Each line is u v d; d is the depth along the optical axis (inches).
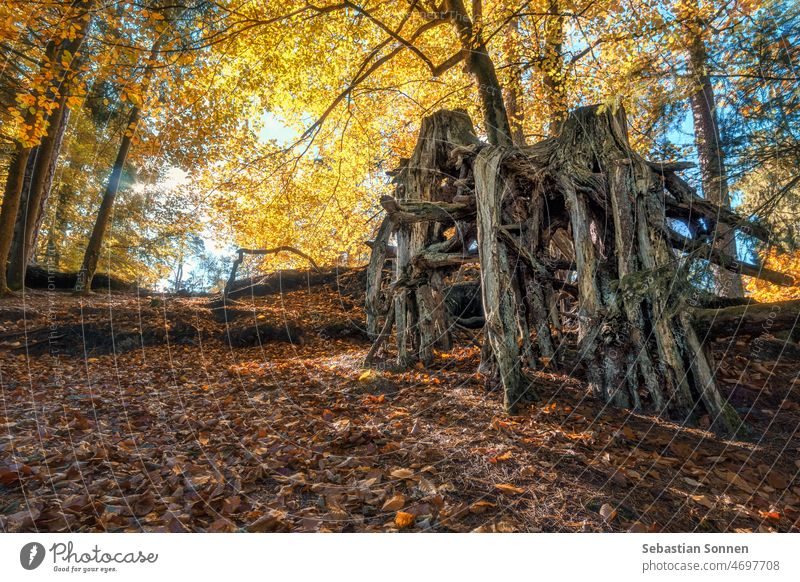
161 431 128.5
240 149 330.3
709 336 134.7
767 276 174.2
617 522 77.8
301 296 419.5
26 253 381.1
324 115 318.3
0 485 85.7
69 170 572.1
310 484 88.8
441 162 227.8
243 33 296.0
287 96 400.2
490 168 165.8
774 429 125.0
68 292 430.0
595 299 152.6
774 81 142.0
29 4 187.6
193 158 319.6
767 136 147.3
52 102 204.5
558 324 198.8
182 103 263.9
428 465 95.7
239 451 109.2
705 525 80.7
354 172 407.8
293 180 364.5
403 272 213.6
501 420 123.7
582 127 172.2
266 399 161.2
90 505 78.1
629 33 236.8
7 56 302.5
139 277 644.1
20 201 376.5
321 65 380.2
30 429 124.0
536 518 76.8
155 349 276.8
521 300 183.0
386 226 203.6
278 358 262.2
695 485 93.6
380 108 427.5
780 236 148.2
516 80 326.0
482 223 159.2
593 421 124.5
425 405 141.1
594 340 148.2
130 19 206.1
